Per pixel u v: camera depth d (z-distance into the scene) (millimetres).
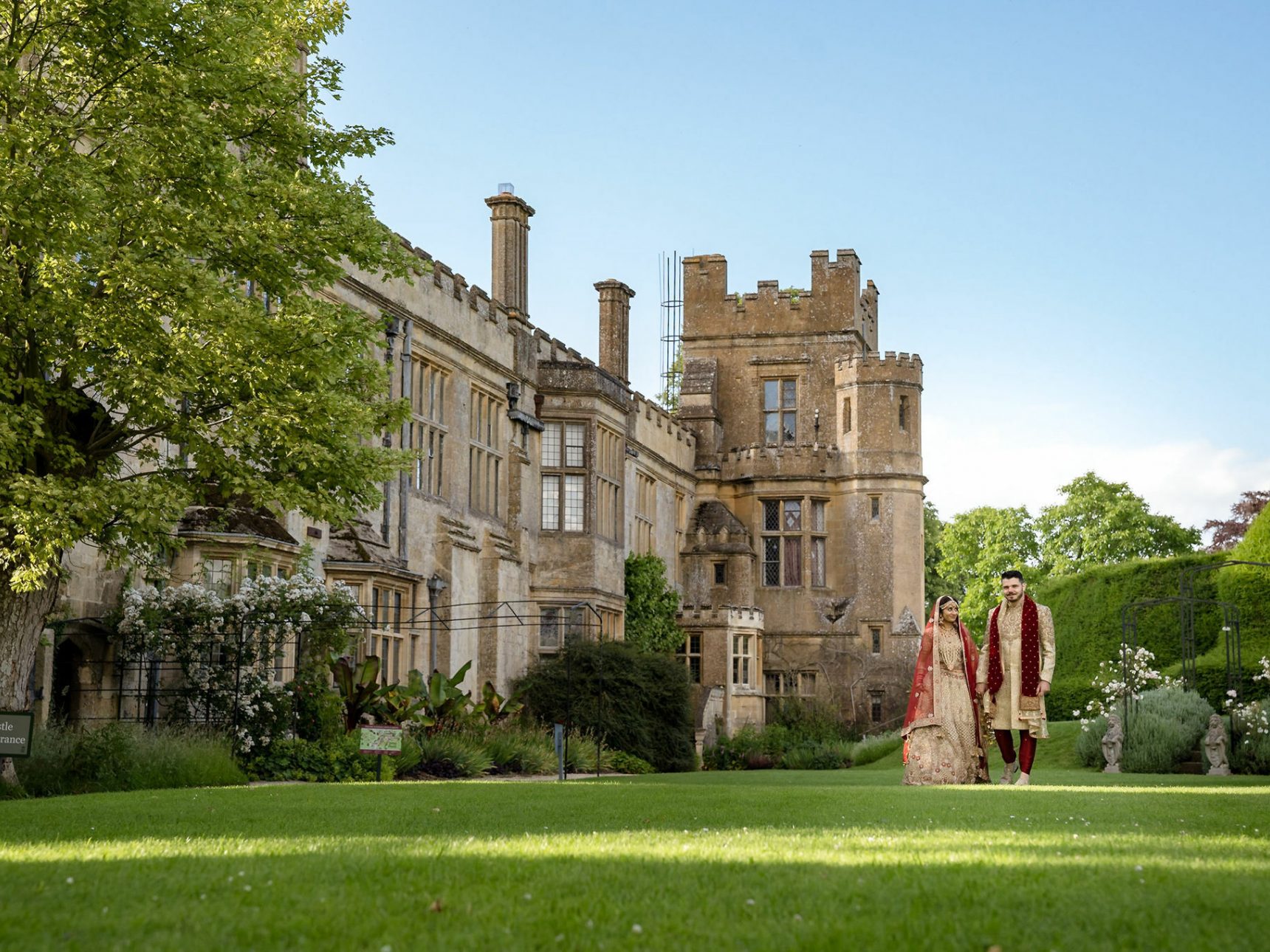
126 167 13219
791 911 4359
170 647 19281
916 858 5715
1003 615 13547
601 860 5688
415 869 5379
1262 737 23344
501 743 25812
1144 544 57500
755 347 51219
